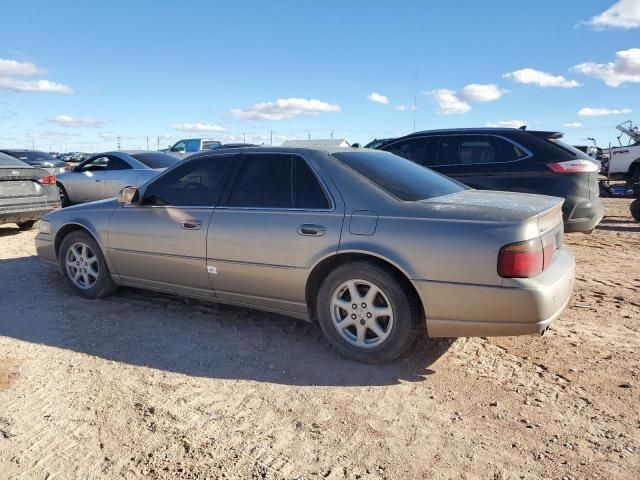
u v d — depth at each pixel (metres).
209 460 2.60
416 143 7.46
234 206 4.14
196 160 4.50
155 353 3.85
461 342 3.99
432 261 3.30
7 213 8.15
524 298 3.13
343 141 14.29
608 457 2.59
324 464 2.57
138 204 4.66
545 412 3.01
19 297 5.19
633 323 4.39
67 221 5.14
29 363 3.67
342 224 3.60
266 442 2.75
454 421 2.93
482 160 6.97
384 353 3.55
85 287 5.12
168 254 4.43
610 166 16.47
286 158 4.07
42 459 2.60
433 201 3.63
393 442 2.74
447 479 2.46
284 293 3.89
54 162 18.42
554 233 3.58
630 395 3.19
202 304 4.90
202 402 3.15
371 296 3.55
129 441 2.75
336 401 3.16
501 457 2.61
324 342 4.03
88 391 3.28
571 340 4.03
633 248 7.71
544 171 6.54
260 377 3.48
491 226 3.21
